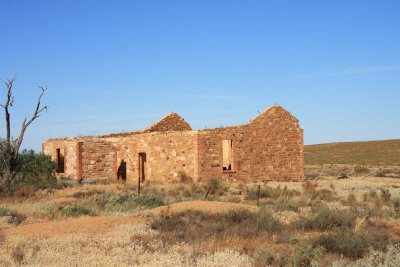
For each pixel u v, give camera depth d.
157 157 50.56
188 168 47.34
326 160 121.44
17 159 43.62
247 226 20.88
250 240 18.36
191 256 15.09
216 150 47.81
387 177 63.75
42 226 20.41
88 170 52.81
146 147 51.84
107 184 46.31
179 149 48.28
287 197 33.09
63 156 58.09
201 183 43.53
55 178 45.78
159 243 17.09
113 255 15.33
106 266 13.91
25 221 23.16
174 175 48.50
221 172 47.84
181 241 18.02
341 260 13.88
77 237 17.72
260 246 16.33
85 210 26.03
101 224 20.75
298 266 14.18
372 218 23.83
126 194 33.25
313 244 16.89
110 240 17.44
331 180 54.78
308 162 118.25
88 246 16.56
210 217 22.84
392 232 20.34
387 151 136.25
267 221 21.81
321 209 23.61
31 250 15.49
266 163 50.97
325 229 21.16
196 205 25.75
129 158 54.06
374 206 28.17
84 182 47.91
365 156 126.88
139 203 29.94
